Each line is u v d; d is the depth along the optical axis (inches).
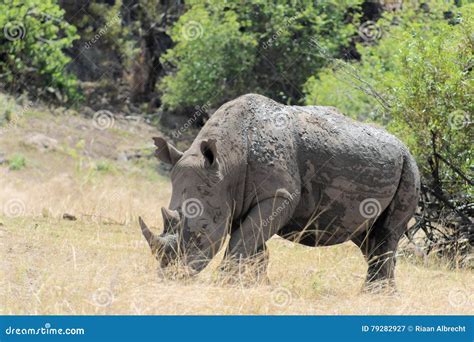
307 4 3176.7
